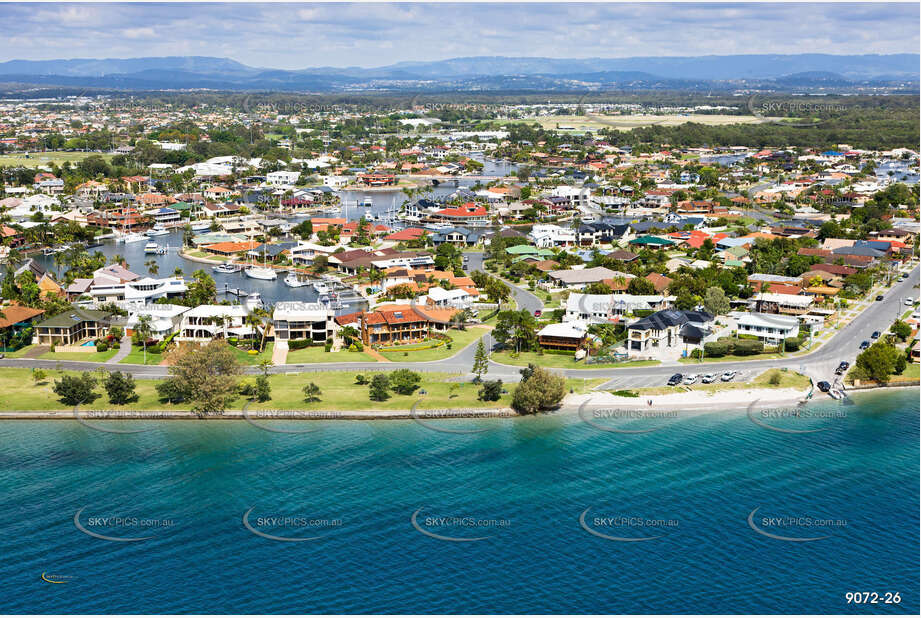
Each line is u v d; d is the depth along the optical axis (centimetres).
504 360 19188
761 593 10781
